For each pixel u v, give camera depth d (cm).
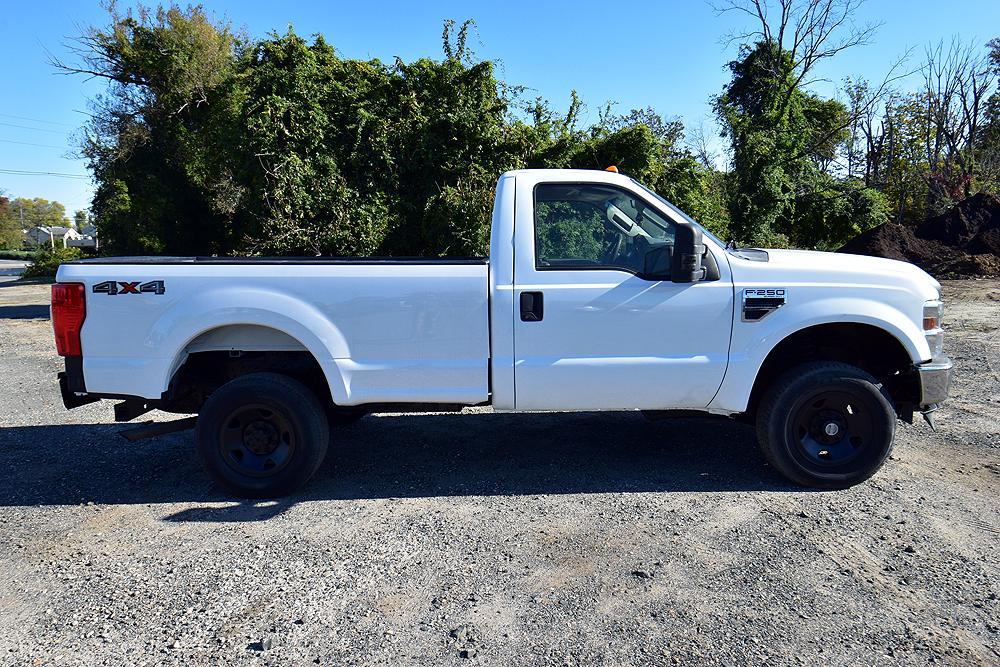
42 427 635
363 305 432
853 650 279
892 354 464
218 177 2227
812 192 2358
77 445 574
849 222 2309
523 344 433
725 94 2911
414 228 1408
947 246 1948
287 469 439
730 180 2236
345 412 489
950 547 365
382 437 569
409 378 436
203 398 494
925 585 327
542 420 611
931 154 3198
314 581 339
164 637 294
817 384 432
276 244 1302
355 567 353
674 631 293
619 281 431
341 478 481
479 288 431
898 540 373
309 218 1339
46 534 399
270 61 1361
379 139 1384
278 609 314
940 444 531
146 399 439
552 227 444
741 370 435
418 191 1413
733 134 2295
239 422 444
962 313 1199
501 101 1419
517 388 437
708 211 1596
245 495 447
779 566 346
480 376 436
